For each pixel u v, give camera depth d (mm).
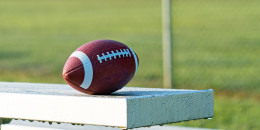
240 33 13727
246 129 4789
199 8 17672
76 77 2480
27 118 2553
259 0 14711
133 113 2285
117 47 2623
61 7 24078
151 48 13164
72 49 14055
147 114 2354
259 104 6203
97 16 21000
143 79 8836
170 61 6258
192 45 12969
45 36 17000
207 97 2658
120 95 2576
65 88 3053
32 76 9867
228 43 12727
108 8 22828
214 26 15094
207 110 2658
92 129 3498
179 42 13477
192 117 2576
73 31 17906
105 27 18375
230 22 15156
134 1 24219
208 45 12734
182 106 2523
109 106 2311
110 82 2551
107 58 2545
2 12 23391
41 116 2510
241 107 5957
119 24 18781
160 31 16562
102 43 2615
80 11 22594
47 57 12734
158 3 22938
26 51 13930
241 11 15156
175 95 2490
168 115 2453
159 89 2928
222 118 5285
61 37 16625
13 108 2596
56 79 9297
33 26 19469
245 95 7211
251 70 9430
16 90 2838
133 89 2957
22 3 26000
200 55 11547
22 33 17938
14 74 10172
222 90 7809
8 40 16344
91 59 2518
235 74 9141
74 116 2414
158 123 2408
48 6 24625
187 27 15695
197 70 9781
